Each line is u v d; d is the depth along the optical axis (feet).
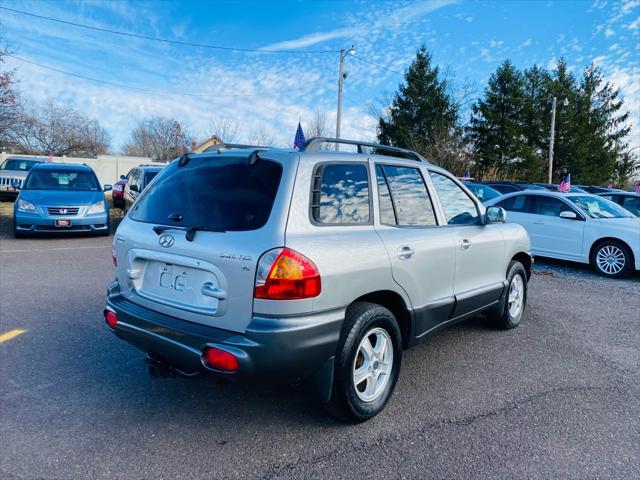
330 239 9.35
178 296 9.80
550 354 14.76
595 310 20.15
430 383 12.52
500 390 12.16
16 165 60.64
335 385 9.62
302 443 9.57
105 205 36.73
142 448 9.29
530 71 160.35
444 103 134.00
